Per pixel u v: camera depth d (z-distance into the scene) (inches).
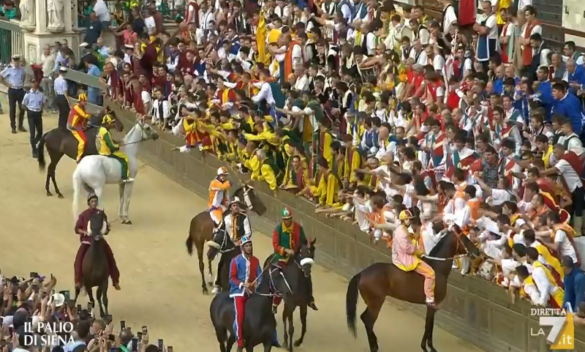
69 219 2319.1
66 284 2001.7
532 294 1631.4
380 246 1927.9
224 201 1953.7
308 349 1760.6
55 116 2947.8
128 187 2278.5
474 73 2039.9
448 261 1704.0
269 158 2208.4
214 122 2368.4
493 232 1727.4
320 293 1961.1
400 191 1909.4
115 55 2802.7
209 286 1991.9
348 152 2053.4
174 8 3154.5
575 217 1798.7
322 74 2325.3
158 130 2586.1
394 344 1770.4
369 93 2153.1
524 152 1814.7
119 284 2006.6
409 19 2260.1
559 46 2229.3
